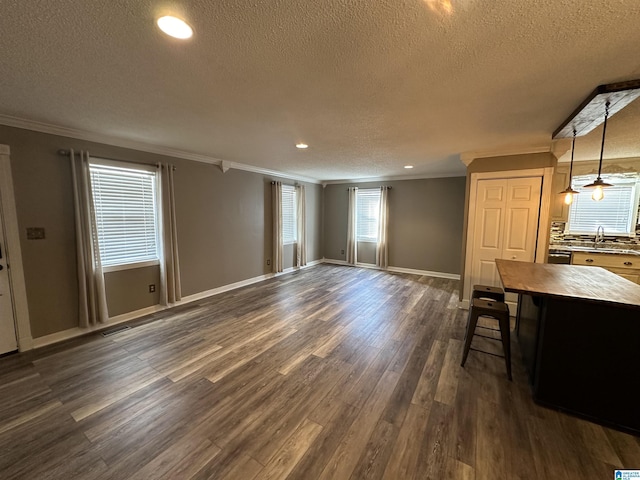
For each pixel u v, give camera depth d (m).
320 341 3.08
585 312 1.92
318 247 7.72
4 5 1.12
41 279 2.92
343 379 2.38
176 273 4.12
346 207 7.40
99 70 1.71
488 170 3.87
